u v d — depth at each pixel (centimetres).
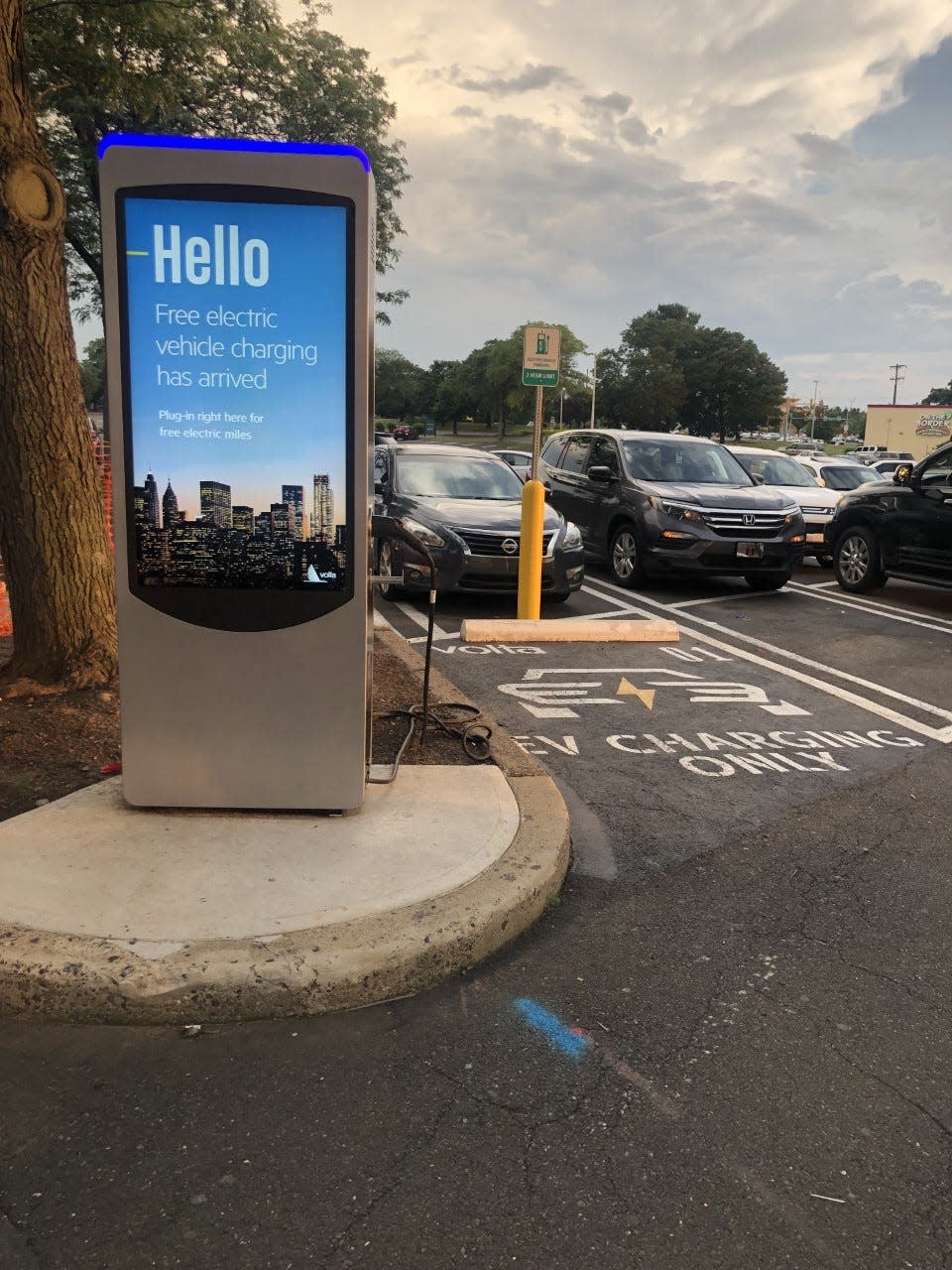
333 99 2134
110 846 349
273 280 345
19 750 442
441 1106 243
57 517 505
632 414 11006
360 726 376
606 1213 210
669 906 359
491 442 9581
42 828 362
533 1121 239
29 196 471
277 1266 193
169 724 374
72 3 905
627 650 795
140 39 1076
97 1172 217
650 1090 252
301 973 278
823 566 1427
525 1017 283
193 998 272
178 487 355
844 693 679
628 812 454
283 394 352
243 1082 250
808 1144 234
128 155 335
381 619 895
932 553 1037
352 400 353
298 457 356
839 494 1461
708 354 11312
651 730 581
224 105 2012
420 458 1069
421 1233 202
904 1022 288
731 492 1105
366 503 361
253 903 310
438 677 624
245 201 339
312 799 381
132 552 360
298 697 372
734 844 419
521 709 617
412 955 293
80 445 510
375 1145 229
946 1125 243
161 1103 240
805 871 393
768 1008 293
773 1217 210
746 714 619
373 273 362
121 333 345
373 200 355
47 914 299
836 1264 198
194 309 346
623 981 305
